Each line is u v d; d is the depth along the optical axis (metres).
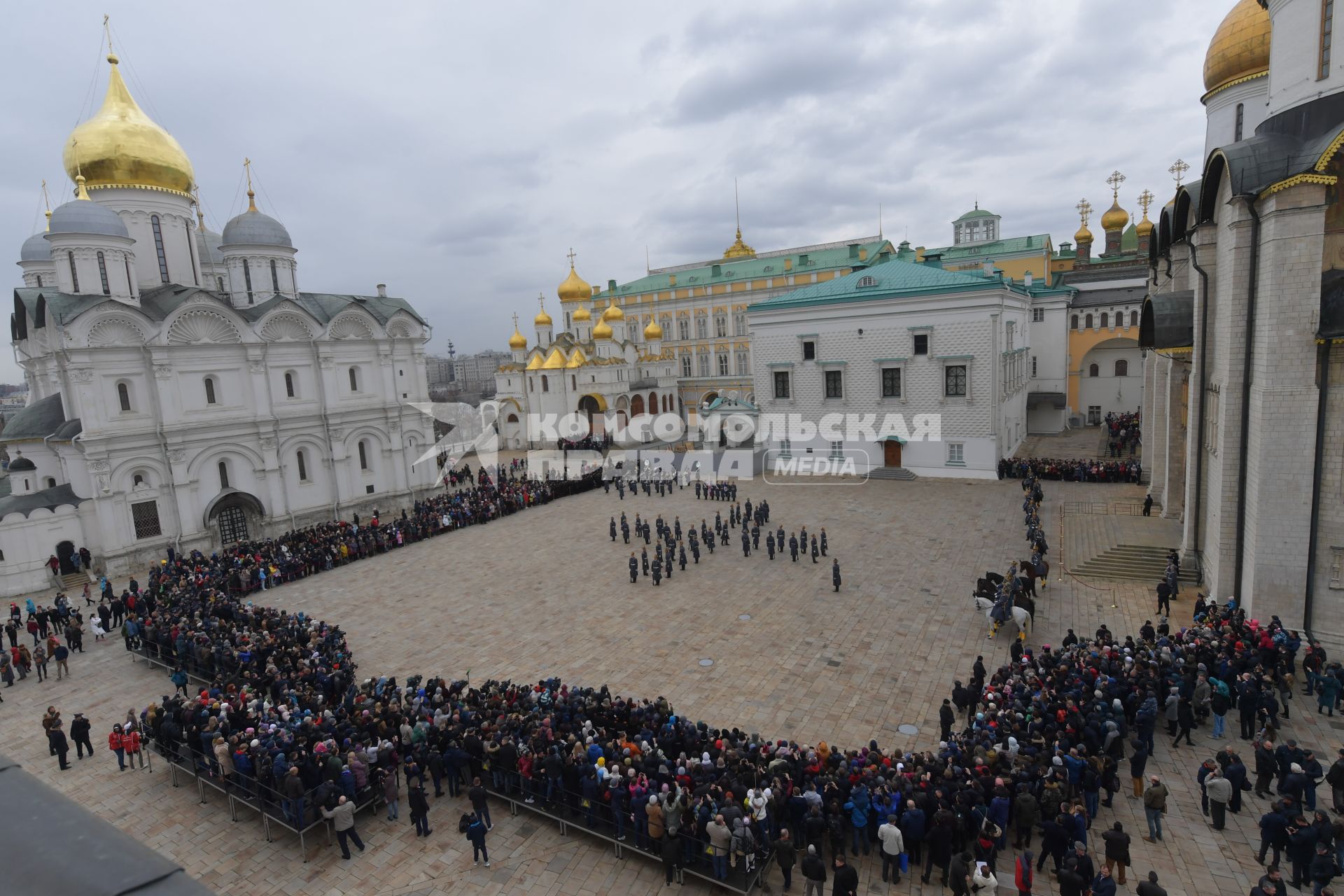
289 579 40.91
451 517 51.12
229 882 17.81
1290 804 15.84
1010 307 60.66
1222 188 28.61
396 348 57.53
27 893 2.50
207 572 39.19
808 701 24.72
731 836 16.31
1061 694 20.61
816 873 15.63
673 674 27.19
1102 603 31.25
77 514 43.75
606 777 18.45
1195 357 31.36
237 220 52.81
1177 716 20.50
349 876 17.83
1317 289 23.75
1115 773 18.48
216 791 21.66
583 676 27.52
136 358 44.44
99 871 2.64
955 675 26.11
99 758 23.59
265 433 49.47
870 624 30.77
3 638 34.25
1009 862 16.91
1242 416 26.55
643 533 46.09
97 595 40.66
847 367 60.88
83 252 44.22
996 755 17.80
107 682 29.27
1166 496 39.66
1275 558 25.09
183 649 28.42
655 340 102.44
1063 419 73.25
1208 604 26.89
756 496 56.50
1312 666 22.36
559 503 58.44
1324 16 24.67
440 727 21.14
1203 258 30.55
